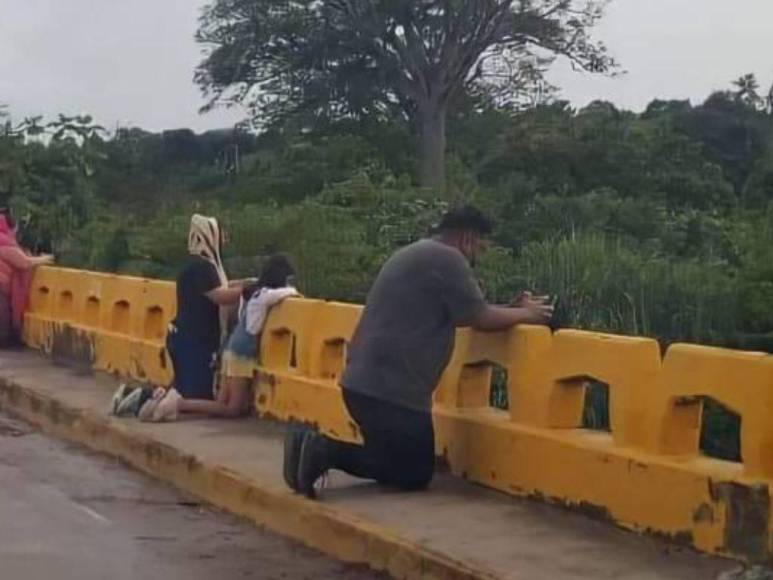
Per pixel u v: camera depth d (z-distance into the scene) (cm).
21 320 3275
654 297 2253
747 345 2144
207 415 2219
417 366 1600
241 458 1886
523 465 1559
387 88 10944
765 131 9100
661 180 7100
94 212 4550
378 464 1620
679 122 9138
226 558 1536
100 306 2855
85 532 1653
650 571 1288
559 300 2261
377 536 1451
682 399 1366
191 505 1825
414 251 1611
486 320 1592
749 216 4891
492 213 5059
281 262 2209
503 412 1677
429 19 10794
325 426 1973
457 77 10944
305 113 10925
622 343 1441
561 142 7181
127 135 7062
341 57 10950
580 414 1552
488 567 1313
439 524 1485
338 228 3844
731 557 1279
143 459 2041
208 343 2258
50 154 4481
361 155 7725
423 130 10838
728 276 2391
